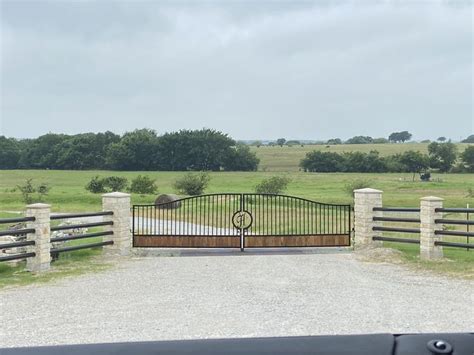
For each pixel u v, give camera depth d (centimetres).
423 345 290
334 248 1587
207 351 298
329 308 890
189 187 4625
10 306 906
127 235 1521
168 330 758
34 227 1250
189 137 10619
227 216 2930
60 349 299
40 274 1214
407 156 10144
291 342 305
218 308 894
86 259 1425
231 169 10694
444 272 1213
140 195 4444
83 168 11200
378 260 1391
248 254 1509
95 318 826
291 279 1155
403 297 970
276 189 4597
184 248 1588
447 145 10406
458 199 4012
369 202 1556
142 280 1148
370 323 793
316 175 8962
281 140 19875
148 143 10638
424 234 1397
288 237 1523
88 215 1415
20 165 11612
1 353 295
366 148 14012
